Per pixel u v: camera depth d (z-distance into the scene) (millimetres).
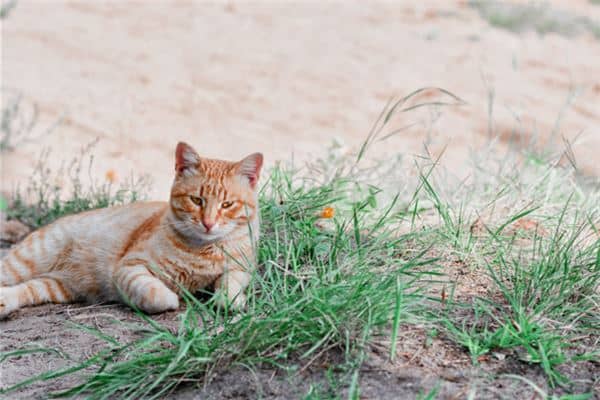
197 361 4203
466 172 9305
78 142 11203
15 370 4609
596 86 14023
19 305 5633
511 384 3969
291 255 5484
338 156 8805
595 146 10812
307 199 6391
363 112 12648
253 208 5379
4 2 16969
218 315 4602
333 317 4258
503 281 5098
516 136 11641
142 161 10664
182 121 12148
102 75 13742
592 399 3877
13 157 10523
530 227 6020
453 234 5602
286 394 3980
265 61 14703
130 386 4191
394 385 3959
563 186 7070
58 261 5902
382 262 5227
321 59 14914
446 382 3975
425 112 12586
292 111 12656
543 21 17641
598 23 18078
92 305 5645
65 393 4219
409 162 8773
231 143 11375
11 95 12641
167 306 5145
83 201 7922
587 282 4898
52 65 14062
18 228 7855
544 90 13789
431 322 4441
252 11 17594
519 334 4266
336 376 4047
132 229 5719
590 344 4359
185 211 5172
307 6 18172
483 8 18359
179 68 14211
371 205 5859
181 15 17078
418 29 16891
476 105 12891
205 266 5289
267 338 4250
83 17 16672
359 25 17000
